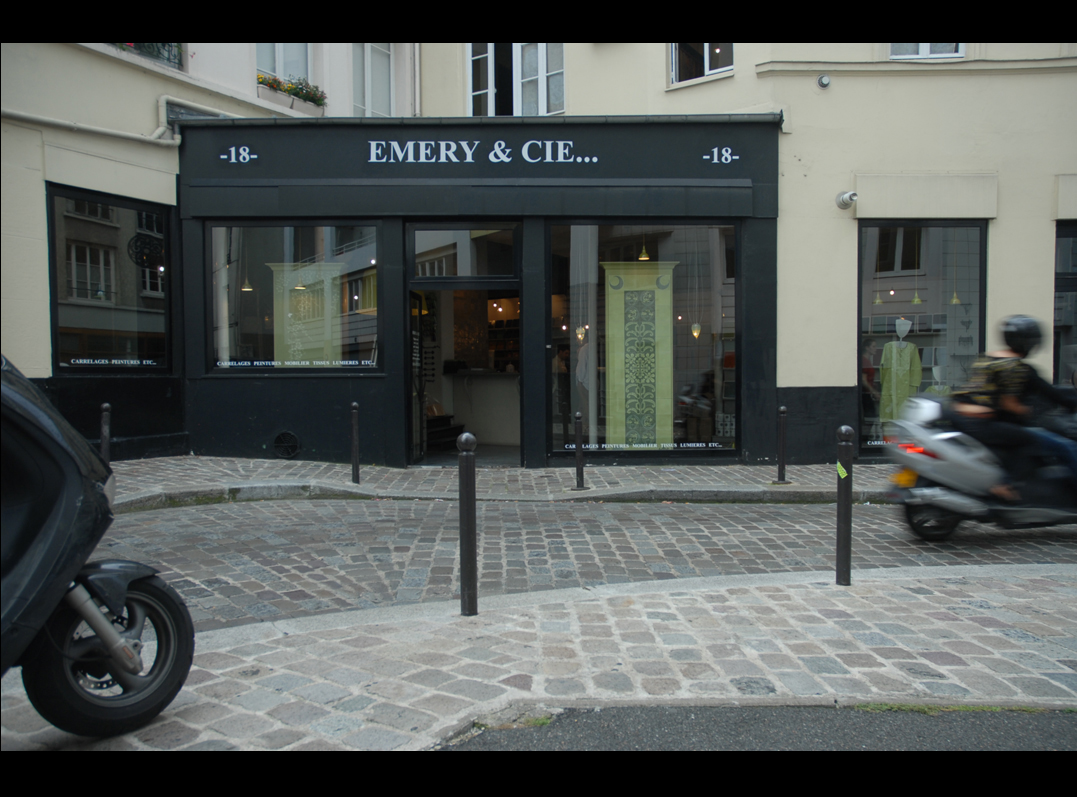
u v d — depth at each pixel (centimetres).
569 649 364
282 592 469
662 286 991
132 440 902
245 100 1030
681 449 991
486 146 952
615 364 994
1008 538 630
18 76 800
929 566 535
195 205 946
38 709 259
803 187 971
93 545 260
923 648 368
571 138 955
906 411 616
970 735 288
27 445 249
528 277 961
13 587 239
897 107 969
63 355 853
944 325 991
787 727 293
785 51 967
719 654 359
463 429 1276
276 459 959
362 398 960
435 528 654
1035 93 965
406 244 965
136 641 277
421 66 1322
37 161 818
